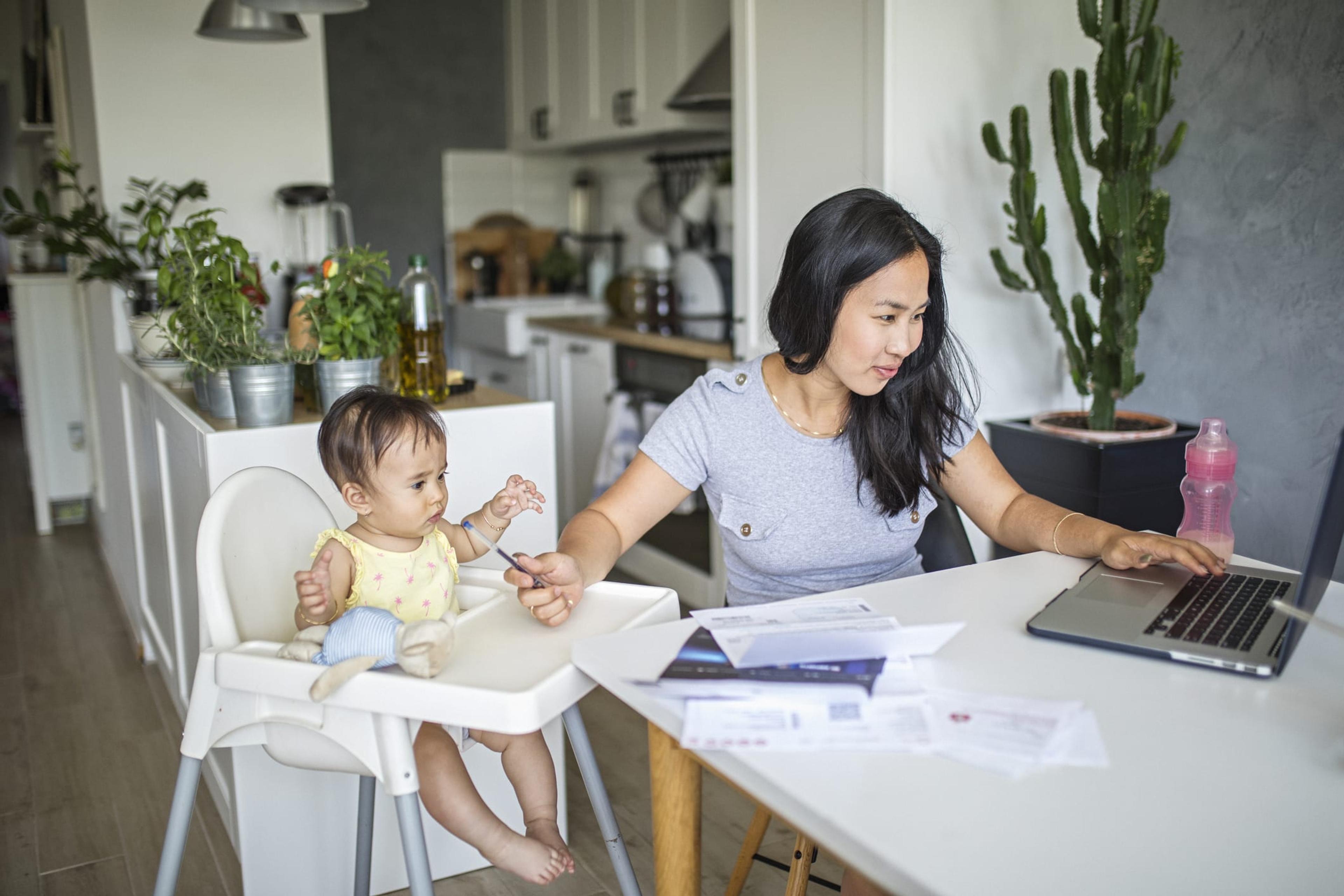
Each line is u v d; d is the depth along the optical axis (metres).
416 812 1.09
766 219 2.75
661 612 1.24
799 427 1.46
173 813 1.20
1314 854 0.74
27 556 4.00
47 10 3.95
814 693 0.95
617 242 4.63
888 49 2.30
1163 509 2.28
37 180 5.76
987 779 0.83
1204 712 0.96
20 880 1.88
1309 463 2.21
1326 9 2.08
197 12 2.96
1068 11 2.50
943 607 1.22
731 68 3.12
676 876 1.02
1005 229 2.51
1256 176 2.26
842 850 0.76
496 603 1.27
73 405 4.39
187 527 2.03
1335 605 1.23
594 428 3.75
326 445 1.31
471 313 4.51
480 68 4.65
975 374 1.56
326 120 3.16
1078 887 0.70
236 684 1.15
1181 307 2.47
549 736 1.96
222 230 3.07
